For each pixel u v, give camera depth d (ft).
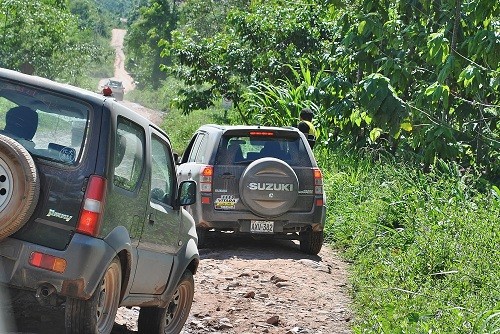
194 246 39.27
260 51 146.20
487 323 36.60
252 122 116.57
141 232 33.22
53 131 30.32
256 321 44.32
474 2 59.11
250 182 62.95
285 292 51.06
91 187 29.68
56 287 28.99
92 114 30.53
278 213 63.26
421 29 69.87
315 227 64.13
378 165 83.71
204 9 295.69
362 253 60.64
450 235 51.72
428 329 37.14
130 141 32.35
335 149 96.94
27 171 28.43
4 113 30.53
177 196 37.58
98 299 30.17
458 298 41.91
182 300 39.70
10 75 30.83
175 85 369.30
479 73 57.47
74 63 234.79
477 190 65.31
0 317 32.81
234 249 65.31
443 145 64.18
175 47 151.12
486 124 72.84
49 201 29.37
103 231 29.89
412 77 74.38
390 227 64.44
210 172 63.67
